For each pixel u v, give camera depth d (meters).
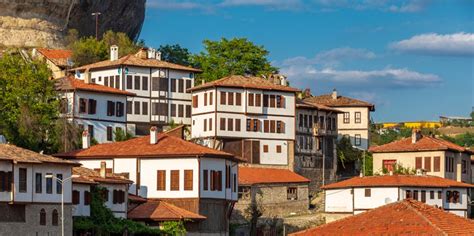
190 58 165.38
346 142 150.00
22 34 168.00
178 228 102.94
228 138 135.50
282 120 139.25
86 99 130.12
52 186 91.81
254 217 122.75
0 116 119.88
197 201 107.06
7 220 87.69
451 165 141.12
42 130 121.00
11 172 88.12
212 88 135.88
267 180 128.25
